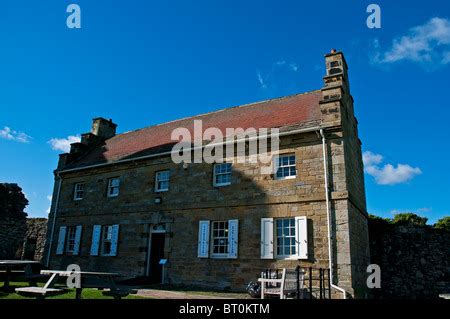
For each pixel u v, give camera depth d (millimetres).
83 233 18922
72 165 21250
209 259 14383
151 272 16094
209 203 15039
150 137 20500
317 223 12617
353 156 14898
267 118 16172
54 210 20703
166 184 16828
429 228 15375
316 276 12125
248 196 14211
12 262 10281
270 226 13328
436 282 14641
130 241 16906
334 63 15117
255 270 13258
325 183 12758
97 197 19000
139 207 17109
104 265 17359
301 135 13727
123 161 18234
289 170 13859
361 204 15312
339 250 12000
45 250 20156
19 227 20859
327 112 13344
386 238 15969
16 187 21125
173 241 15555
